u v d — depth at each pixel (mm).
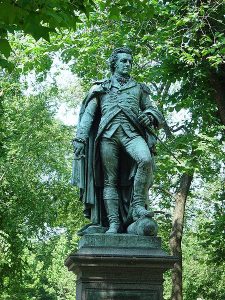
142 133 8703
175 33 15242
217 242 20453
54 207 25656
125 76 8953
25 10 6891
